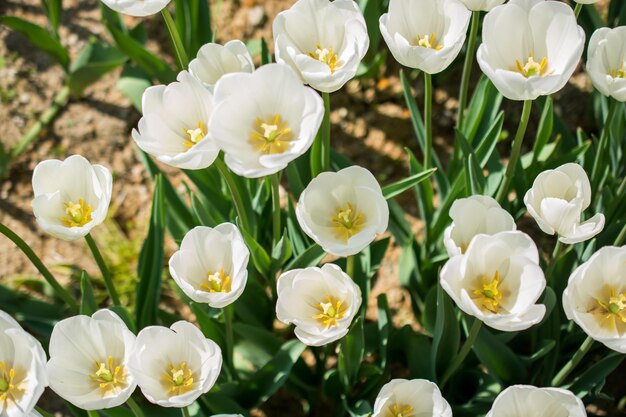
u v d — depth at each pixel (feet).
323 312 4.68
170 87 4.58
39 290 5.84
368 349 5.28
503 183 5.04
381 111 6.19
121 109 6.23
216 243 4.62
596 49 4.74
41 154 6.15
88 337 4.56
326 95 4.86
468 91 6.18
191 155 4.46
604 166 5.45
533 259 4.42
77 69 6.04
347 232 4.62
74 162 4.72
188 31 5.78
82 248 5.96
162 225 5.21
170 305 5.82
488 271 4.53
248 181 5.29
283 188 5.99
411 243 5.47
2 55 6.33
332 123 6.19
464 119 5.47
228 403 5.02
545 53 4.71
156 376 4.55
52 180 4.74
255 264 5.15
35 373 4.37
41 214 4.69
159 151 4.58
